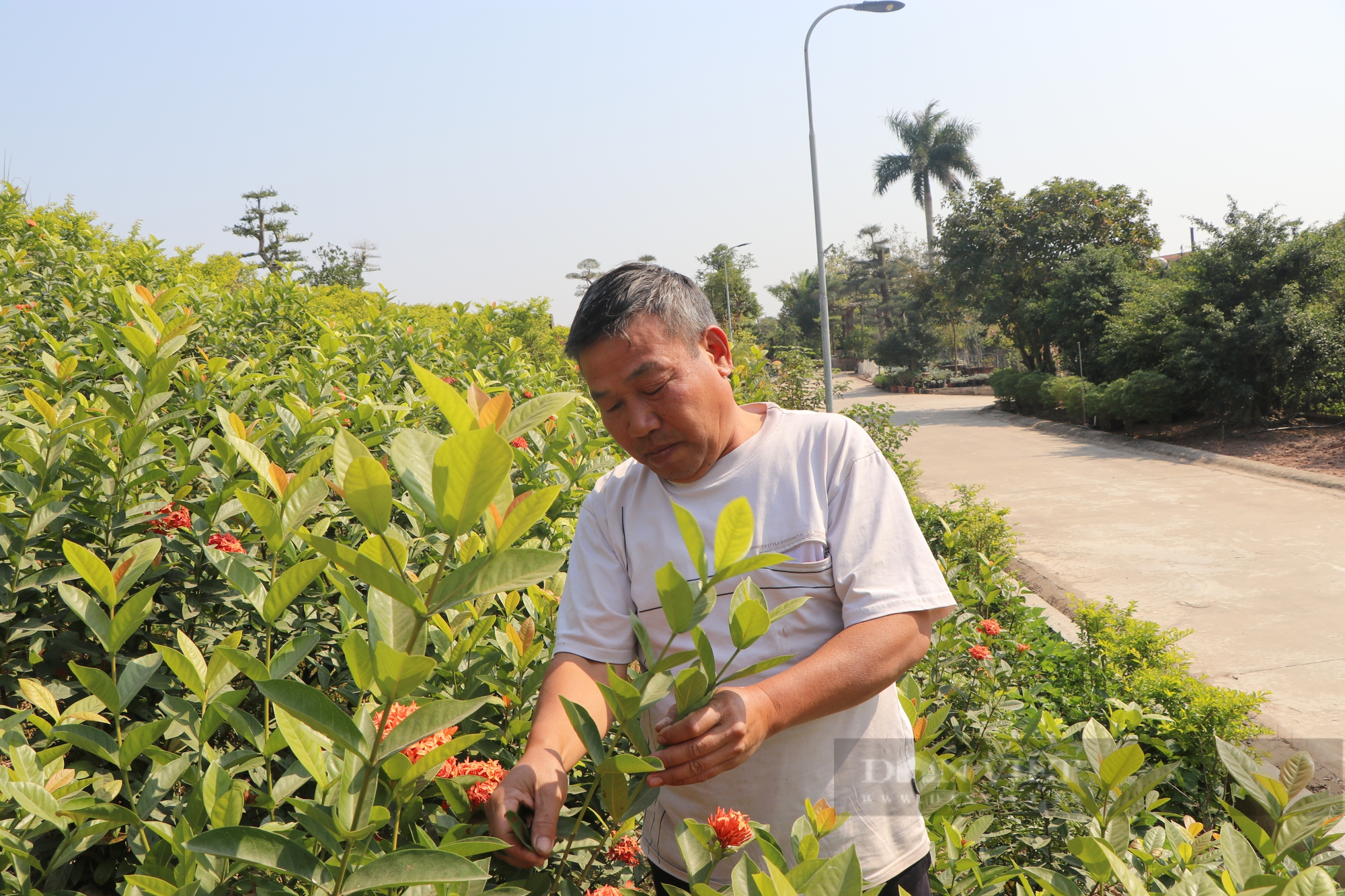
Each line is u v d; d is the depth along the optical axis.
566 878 1.45
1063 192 25.44
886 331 57.31
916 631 1.35
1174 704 4.21
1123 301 21.41
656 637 1.49
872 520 1.41
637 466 1.57
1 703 2.13
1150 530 10.55
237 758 1.25
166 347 2.58
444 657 1.88
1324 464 13.62
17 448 2.22
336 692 2.26
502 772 1.30
